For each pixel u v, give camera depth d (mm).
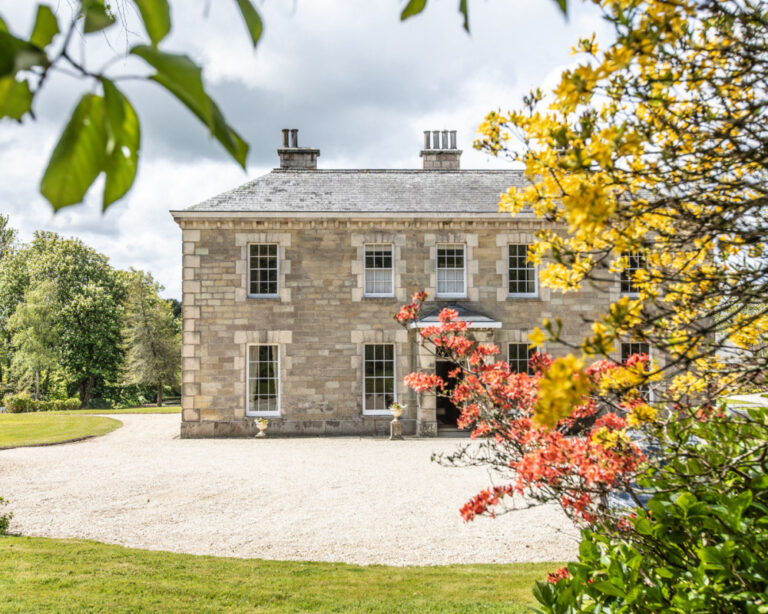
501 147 2617
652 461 3365
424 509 10469
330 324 19250
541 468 3414
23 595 6008
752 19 1966
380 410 19328
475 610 5758
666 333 2531
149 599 6043
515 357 19469
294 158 22281
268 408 19234
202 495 11445
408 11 1113
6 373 43625
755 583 2447
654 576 2811
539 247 2963
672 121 2424
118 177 768
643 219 2664
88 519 9828
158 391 41625
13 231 47219
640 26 1739
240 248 19172
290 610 5844
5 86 695
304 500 11102
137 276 41719
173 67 651
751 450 2607
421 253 19547
